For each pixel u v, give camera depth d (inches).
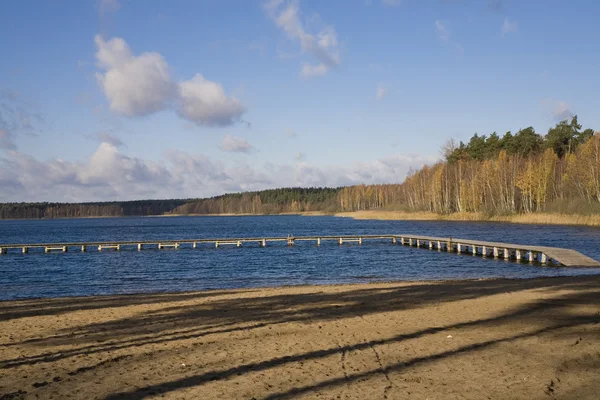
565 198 3134.8
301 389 343.9
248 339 493.7
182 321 592.4
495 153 4097.0
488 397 321.7
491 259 1433.3
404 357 417.1
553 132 4015.8
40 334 533.0
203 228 4229.8
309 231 3191.4
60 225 5979.3
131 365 408.5
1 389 353.7
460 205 3838.6
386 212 4847.4
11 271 1323.8
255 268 1349.7
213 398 330.3
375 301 712.4
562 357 404.2
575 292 735.1
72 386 358.6
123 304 744.3
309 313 627.2
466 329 515.2
